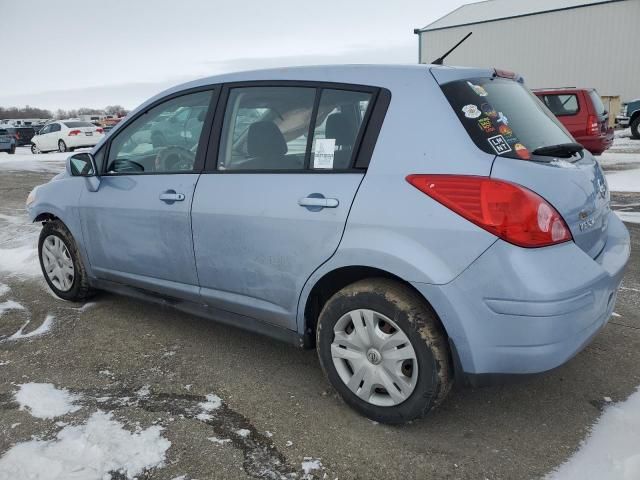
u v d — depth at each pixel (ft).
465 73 8.85
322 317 9.11
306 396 9.78
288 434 8.65
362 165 8.58
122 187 12.12
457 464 7.90
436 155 7.98
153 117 11.85
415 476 7.68
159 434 8.67
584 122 38.96
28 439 8.57
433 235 7.77
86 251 13.41
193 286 11.12
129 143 12.32
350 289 8.68
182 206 10.74
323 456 8.12
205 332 12.64
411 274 7.89
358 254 8.36
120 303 14.55
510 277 7.34
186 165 11.07
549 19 92.07
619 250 9.23
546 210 7.52
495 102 8.64
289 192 9.21
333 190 8.70
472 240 7.52
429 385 8.11
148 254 11.73
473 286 7.56
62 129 76.23
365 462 7.98
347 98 9.04
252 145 10.02
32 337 12.49
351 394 9.00
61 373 10.76
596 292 7.80
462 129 7.98
